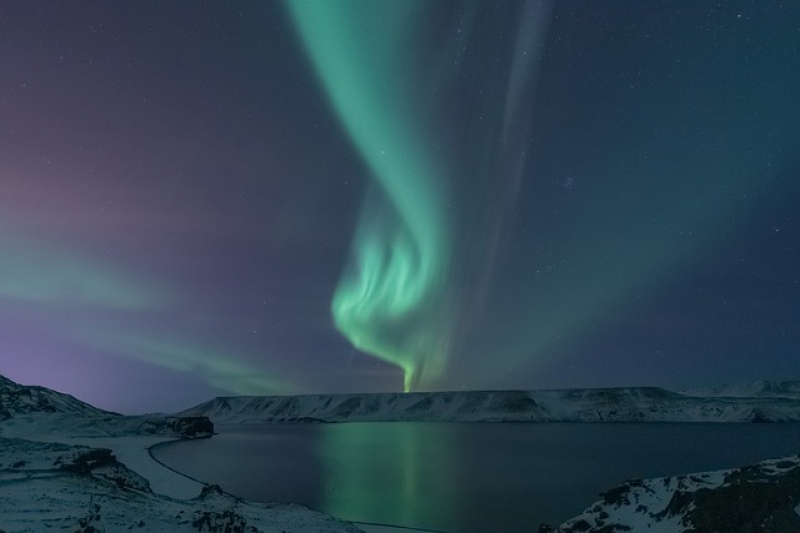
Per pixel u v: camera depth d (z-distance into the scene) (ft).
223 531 95.61
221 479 220.43
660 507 97.14
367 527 131.44
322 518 124.26
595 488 193.57
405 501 170.30
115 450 294.46
